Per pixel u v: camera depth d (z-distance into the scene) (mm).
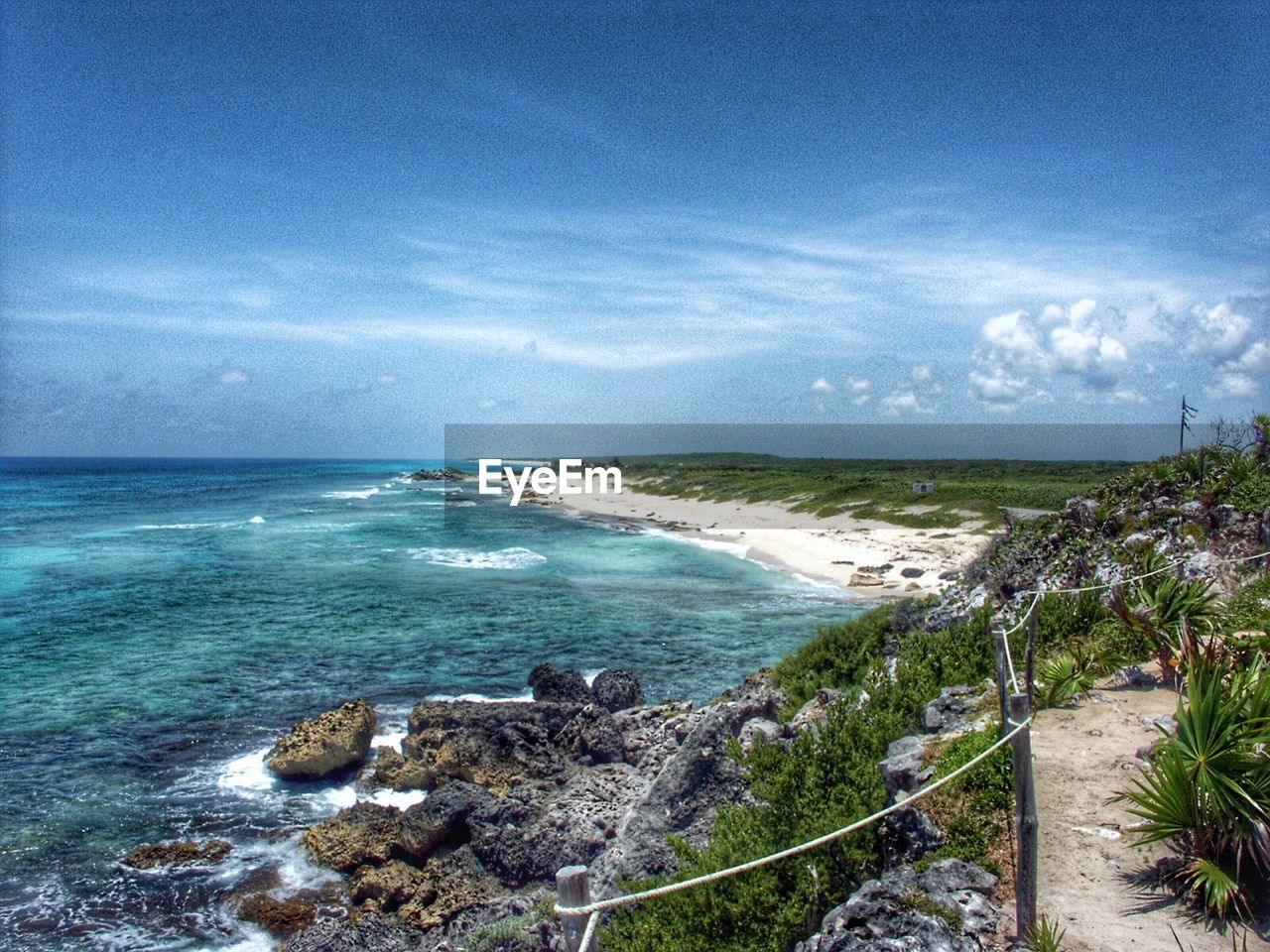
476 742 17734
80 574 43875
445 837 14508
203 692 23562
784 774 9836
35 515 82125
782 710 16594
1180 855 7500
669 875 10336
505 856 13625
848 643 20000
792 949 8039
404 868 13914
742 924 8281
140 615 33719
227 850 14867
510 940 10867
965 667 13828
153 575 43625
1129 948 6410
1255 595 14062
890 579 42625
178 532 66250
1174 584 12547
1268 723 7238
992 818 8453
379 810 15359
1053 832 8234
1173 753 7520
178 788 17359
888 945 6355
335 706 22406
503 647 28969
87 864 14406
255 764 18641
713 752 11914
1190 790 7195
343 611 34656
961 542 51844
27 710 21969
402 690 23828
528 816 14312
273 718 21516
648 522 77438
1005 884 7465
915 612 20875
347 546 57000
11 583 41062
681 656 28000
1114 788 9008
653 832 11484
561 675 22234
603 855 11758
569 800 14664
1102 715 11055
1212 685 7520
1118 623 14086
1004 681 8648
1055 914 6914
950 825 8398
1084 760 9750
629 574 45406
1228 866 7027
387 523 75500
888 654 18969
